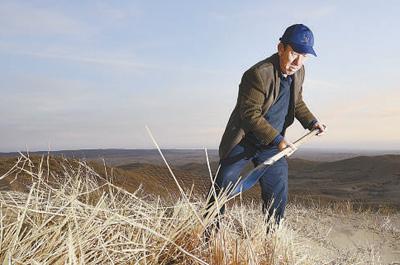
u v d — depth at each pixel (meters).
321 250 5.45
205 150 2.95
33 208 2.60
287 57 3.89
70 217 2.50
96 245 2.49
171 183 9.15
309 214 7.67
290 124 4.35
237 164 3.98
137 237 2.70
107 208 2.79
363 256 5.59
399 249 6.23
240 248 2.96
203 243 2.86
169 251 2.78
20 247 2.17
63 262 2.14
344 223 7.40
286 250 3.24
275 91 3.99
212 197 3.71
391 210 11.43
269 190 4.14
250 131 4.02
